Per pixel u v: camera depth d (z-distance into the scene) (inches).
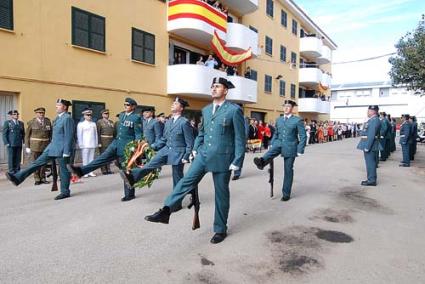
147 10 609.0
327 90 1481.3
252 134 726.5
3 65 411.8
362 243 196.2
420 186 371.9
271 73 1063.6
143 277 150.3
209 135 195.6
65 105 292.2
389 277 154.9
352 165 538.3
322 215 250.8
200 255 175.2
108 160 286.5
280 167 501.4
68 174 288.8
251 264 166.2
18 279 146.1
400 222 237.5
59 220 225.8
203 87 654.5
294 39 1240.2
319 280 151.5
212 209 259.4
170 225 219.8
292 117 296.0
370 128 368.5
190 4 636.7
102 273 152.9
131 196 283.7
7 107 429.7
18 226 212.8
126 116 285.3
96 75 521.3
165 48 652.1
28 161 411.2
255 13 962.1
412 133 553.9
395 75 612.1
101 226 214.8
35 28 441.1
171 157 256.1
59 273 152.0
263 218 241.1
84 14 500.1
